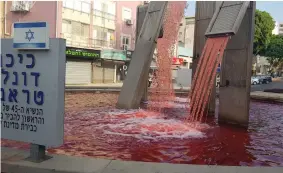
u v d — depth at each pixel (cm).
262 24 4350
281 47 5178
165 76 1420
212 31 937
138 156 575
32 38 425
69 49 2986
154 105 1356
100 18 3344
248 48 883
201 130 845
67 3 2973
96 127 829
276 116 1226
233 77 932
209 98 1091
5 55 449
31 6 2920
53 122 424
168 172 405
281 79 6231
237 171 413
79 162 441
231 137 771
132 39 3769
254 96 1880
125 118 980
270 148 678
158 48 1352
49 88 425
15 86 445
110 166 425
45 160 447
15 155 466
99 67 3434
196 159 574
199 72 1050
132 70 1208
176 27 1324
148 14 1262
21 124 443
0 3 2980
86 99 1565
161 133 780
